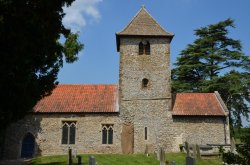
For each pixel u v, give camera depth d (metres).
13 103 14.80
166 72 28.36
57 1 14.39
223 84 36.97
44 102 27.98
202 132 27.19
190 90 39.81
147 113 27.53
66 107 27.50
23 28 12.67
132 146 26.72
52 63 17.34
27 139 27.17
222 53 39.72
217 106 28.41
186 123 27.41
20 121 26.97
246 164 9.60
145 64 28.52
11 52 12.62
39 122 27.02
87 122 27.11
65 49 31.16
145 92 27.94
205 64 39.97
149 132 27.12
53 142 26.70
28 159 25.56
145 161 22.23
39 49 14.44
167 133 27.16
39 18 12.98
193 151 23.02
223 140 27.03
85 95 29.28
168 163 19.88
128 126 27.14
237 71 37.41
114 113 27.33
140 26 29.25
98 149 26.62
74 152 24.05
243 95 36.69
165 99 27.84
